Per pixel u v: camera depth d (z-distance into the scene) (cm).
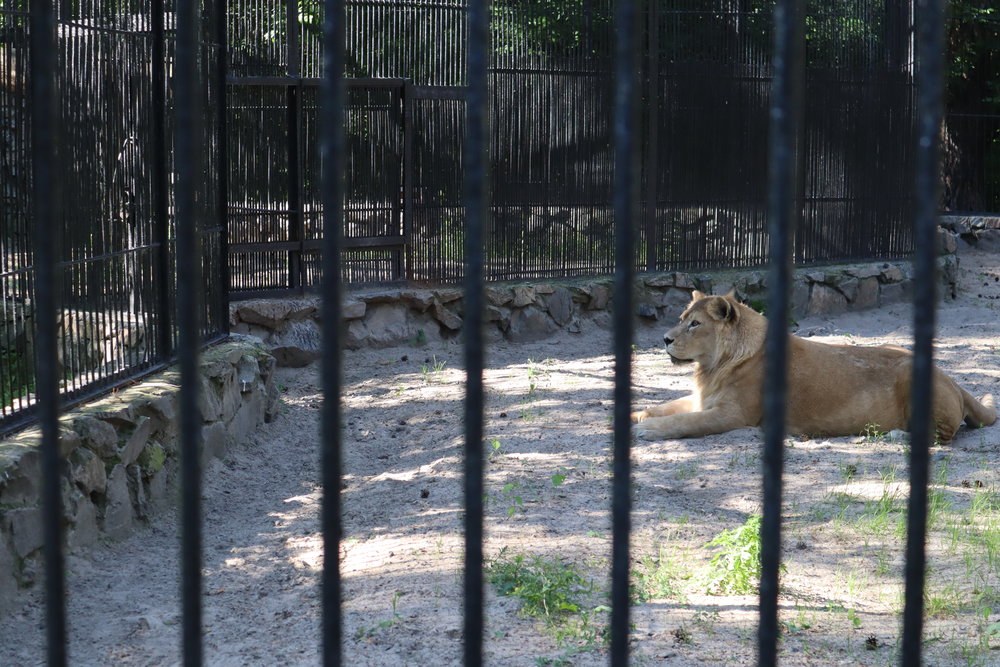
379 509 804
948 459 891
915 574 263
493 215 1573
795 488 804
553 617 560
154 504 830
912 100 1908
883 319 1758
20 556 656
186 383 261
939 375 957
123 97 873
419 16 1531
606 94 1652
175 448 879
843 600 589
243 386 1024
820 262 1839
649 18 1639
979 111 2845
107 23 853
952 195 2731
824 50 1823
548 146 1612
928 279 253
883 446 926
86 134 816
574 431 998
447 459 922
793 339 987
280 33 1422
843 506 754
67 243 793
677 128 1684
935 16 240
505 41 1573
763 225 1786
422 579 624
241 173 1362
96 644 591
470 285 261
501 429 1020
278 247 1388
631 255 262
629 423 269
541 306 1581
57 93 771
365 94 1455
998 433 1000
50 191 257
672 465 873
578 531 703
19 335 754
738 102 1738
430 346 1505
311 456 1033
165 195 926
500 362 1435
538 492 795
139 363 904
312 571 691
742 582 598
